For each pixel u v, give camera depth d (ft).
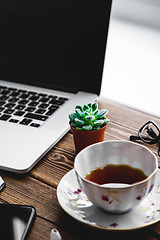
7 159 2.34
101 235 1.84
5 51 3.51
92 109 2.41
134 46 9.96
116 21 11.99
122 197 1.75
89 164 2.04
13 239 1.76
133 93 7.26
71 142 2.61
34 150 2.42
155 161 1.89
